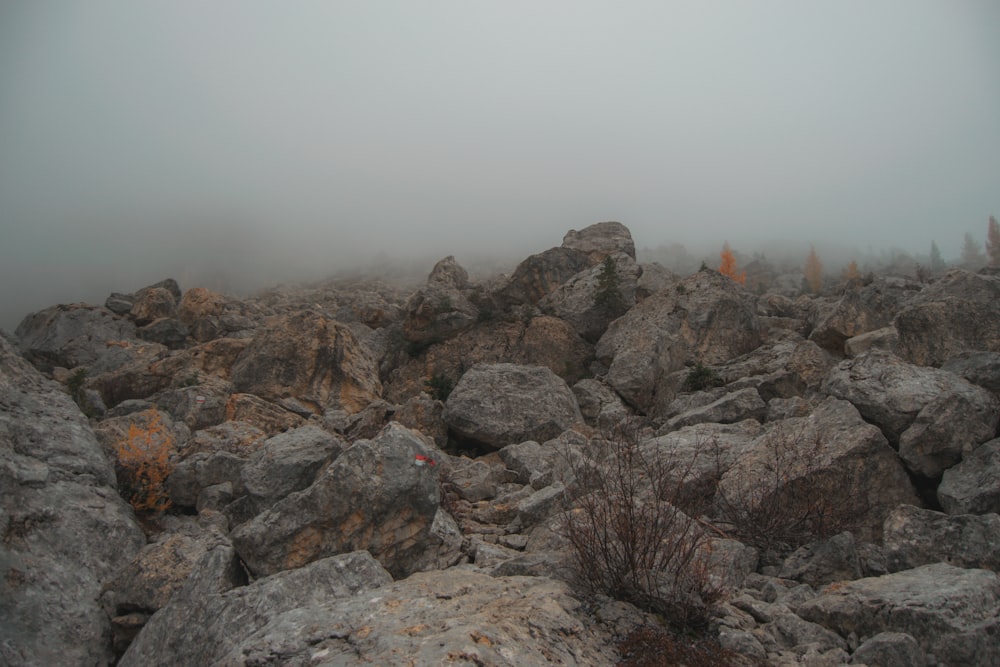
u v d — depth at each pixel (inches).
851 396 430.6
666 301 1253.7
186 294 1879.9
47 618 303.7
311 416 1042.1
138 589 315.9
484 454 821.9
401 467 338.6
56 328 1537.9
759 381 759.1
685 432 520.7
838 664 184.7
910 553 279.3
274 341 1169.4
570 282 1466.5
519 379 844.0
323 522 315.6
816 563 281.6
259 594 247.8
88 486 420.2
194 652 238.7
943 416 360.5
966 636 190.2
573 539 230.4
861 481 363.6
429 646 158.9
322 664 160.2
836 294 1856.5
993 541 263.4
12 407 454.3
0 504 347.9
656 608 202.1
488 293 1566.2
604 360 1219.9
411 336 1390.3
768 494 344.8
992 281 762.2
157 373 1160.2
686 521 253.3
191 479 480.1
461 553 356.2
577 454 477.1
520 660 157.5
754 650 191.0
